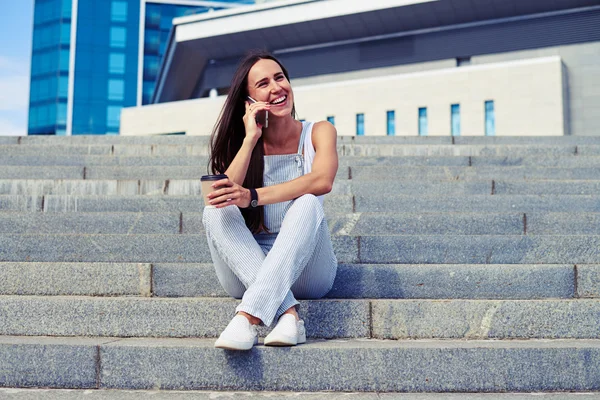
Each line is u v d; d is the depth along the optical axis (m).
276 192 2.59
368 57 27.89
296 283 2.71
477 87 23.03
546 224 3.86
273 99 2.80
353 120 24.66
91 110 56.47
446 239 3.42
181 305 2.72
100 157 5.95
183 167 5.54
